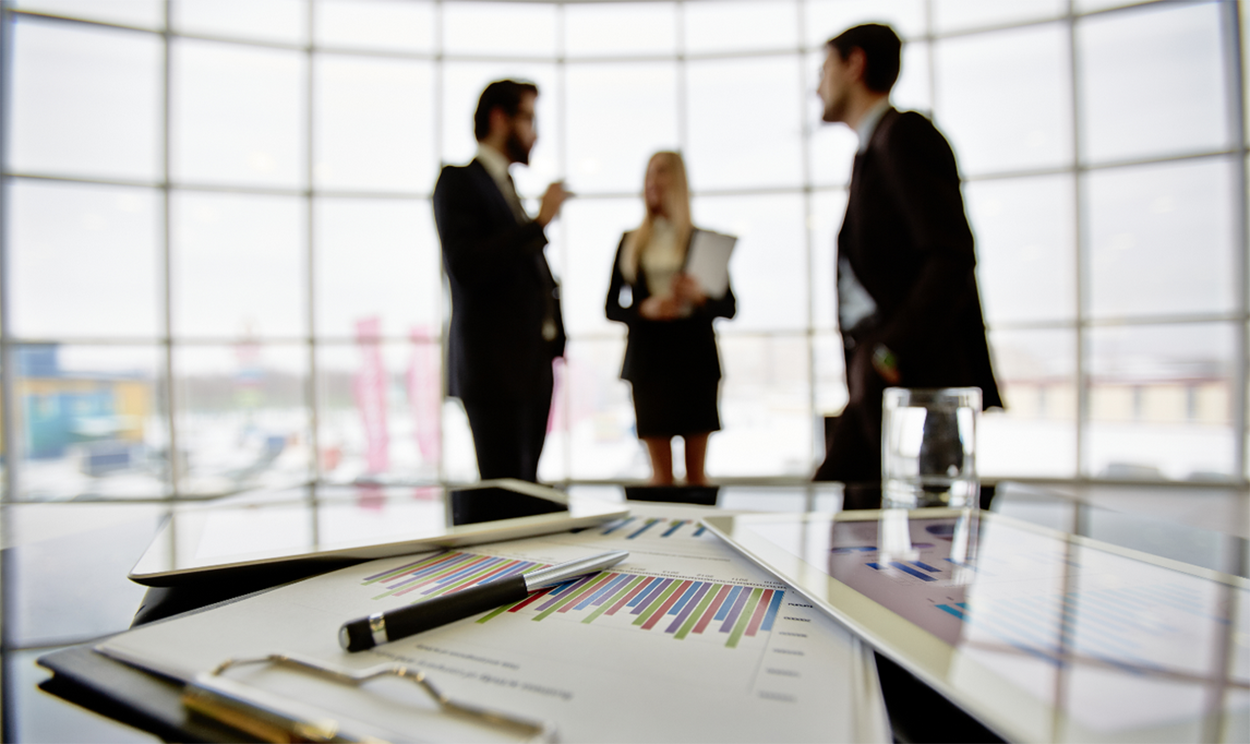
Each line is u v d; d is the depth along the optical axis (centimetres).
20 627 28
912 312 117
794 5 423
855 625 23
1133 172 393
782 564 32
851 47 134
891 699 21
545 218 167
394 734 16
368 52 417
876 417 128
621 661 21
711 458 448
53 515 78
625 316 194
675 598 29
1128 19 389
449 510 49
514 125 159
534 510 48
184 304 403
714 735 16
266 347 413
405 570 35
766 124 432
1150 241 395
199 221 405
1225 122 380
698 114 436
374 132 429
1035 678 18
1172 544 45
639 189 442
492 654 22
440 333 442
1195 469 394
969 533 40
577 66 434
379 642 22
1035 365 417
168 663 21
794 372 438
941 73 420
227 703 17
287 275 414
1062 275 410
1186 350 394
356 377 433
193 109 405
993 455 424
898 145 121
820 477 137
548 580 30
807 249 431
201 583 34
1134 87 390
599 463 460
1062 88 400
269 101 412
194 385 400
